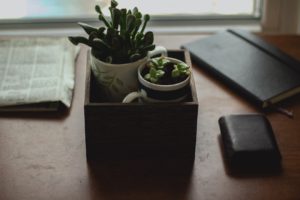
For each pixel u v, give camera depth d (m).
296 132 0.97
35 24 1.33
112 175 0.88
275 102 1.02
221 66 1.09
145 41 0.91
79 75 1.10
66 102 1.01
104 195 0.85
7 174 0.88
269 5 1.29
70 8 1.33
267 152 0.88
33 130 0.96
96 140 0.88
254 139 0.90
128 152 0.90
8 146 0.93
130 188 0.86
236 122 0.94
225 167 0.90
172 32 1.32
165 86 0.85
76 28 1.33
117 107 0.85
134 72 0.90
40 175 0.88
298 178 0.88
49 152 0.92
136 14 0.91
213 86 1.07
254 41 1.17
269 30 1.33
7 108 1.00
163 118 0.86
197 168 0.90
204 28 1.35
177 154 0.91
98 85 0.93
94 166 0.90
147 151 0.90
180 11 1.35
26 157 0.91
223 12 1.36
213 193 0.86
